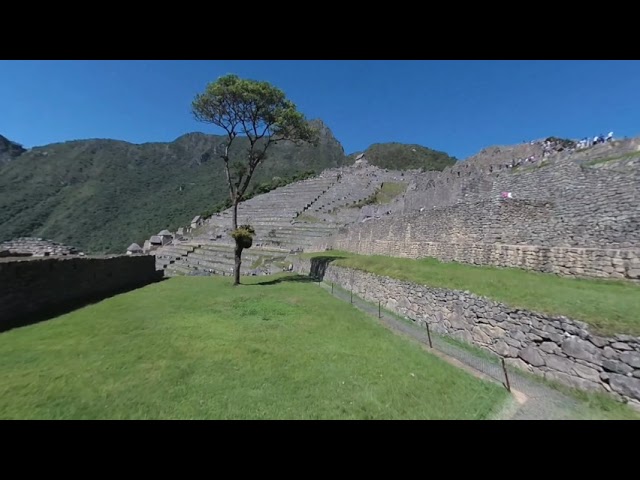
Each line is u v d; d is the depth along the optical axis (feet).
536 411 17.37
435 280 37.19
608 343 18.35
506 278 33.76
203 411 16.55
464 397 18.94
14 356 23.52
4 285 32.27
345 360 24.22
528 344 22.86
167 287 57.82
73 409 16.42
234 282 61.98
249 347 26.17
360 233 88.63
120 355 23.86
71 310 38.47
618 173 40.81
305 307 42.24
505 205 47.83
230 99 62.08
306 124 68.49
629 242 33.78
